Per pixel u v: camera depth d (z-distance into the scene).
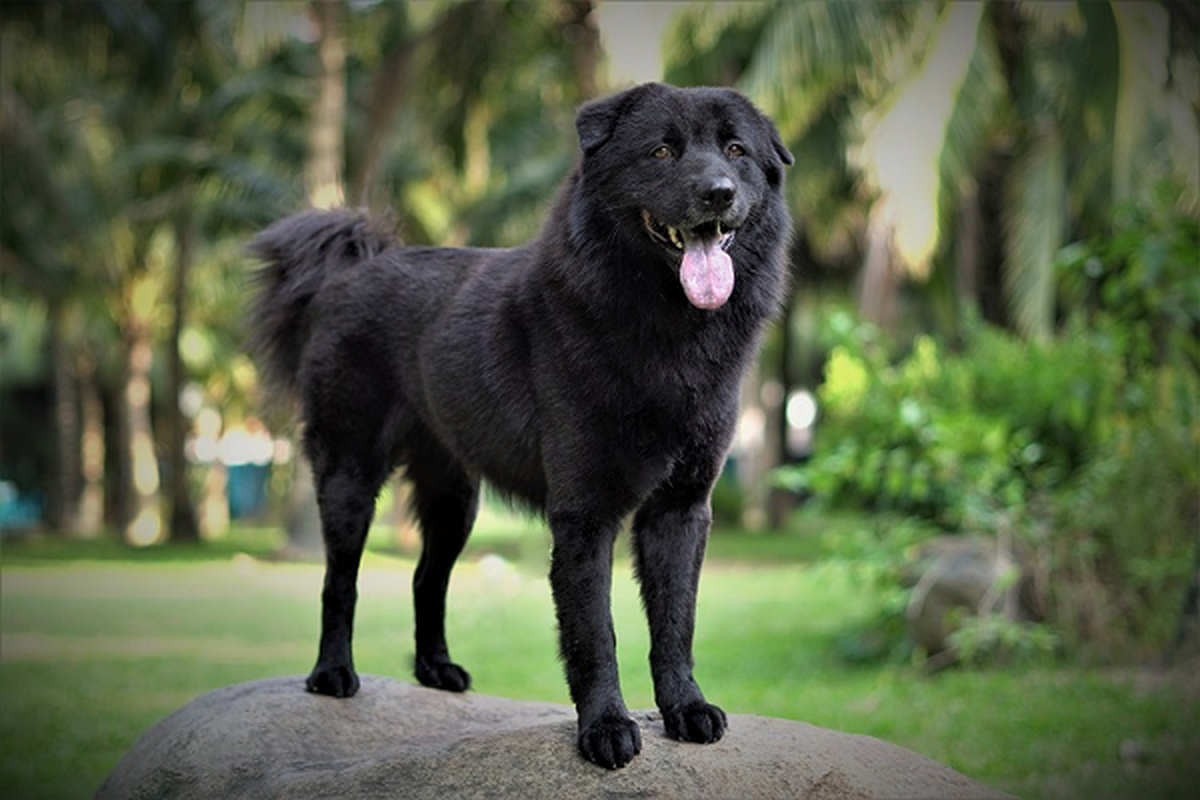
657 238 3.98
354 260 5.20
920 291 24.03
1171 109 12.01
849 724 7.79
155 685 9.66
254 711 4.64
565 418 4.07
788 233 4.38
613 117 4.13
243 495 45.56
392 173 22.58
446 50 17.66
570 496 4.08
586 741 3.84
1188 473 9.08
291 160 23.89
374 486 4.92
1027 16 12.89
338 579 4.89
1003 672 9.04
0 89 21.19
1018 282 14.73
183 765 4.47
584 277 4.04
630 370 4.01
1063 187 16.08
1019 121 14.80
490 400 4.38
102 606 14.39
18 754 7.80
